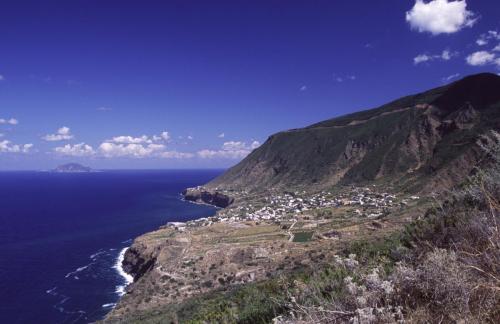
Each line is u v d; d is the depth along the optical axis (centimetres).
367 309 282
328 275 434
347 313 294
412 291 300
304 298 383
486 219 330
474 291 266
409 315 278
